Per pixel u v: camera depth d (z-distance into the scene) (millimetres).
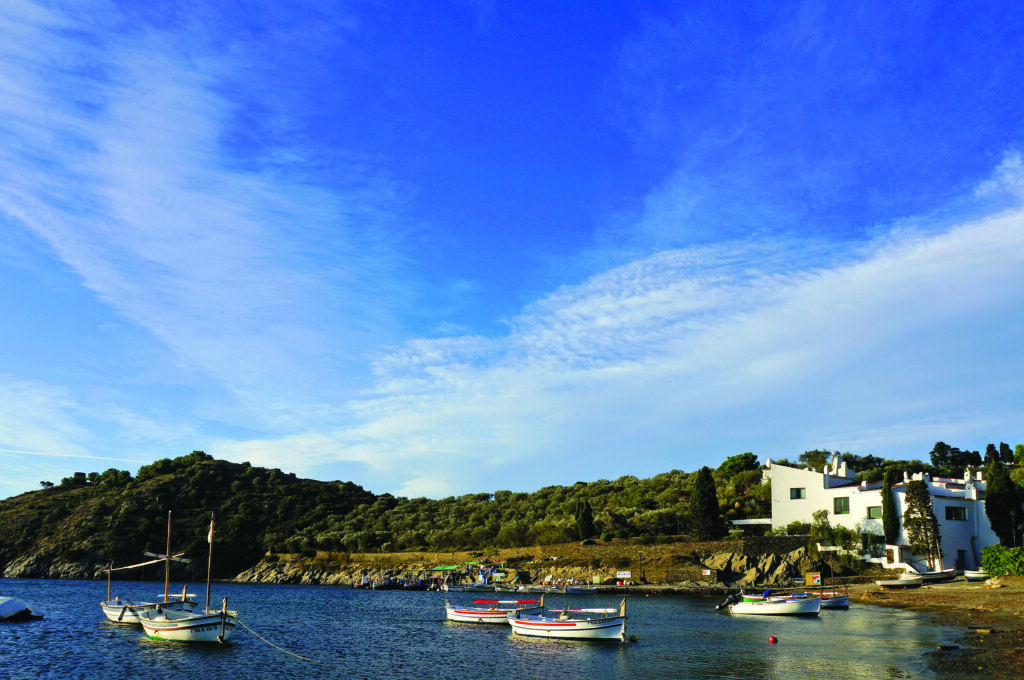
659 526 110938
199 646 51812
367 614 74438
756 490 114688
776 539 94125
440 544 135500
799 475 100938
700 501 101812
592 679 39562
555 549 109562
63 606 81000
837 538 92500
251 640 54906
